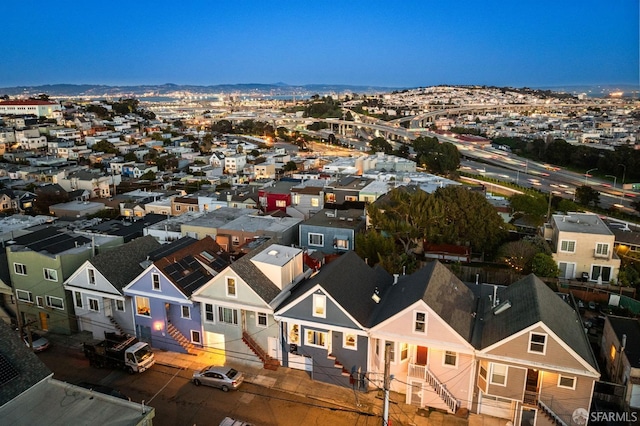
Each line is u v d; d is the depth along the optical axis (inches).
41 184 4195.4
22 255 1398.9
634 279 1633.9
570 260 1694.1
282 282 1219.2
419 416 981.8
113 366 1184.2
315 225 1870.1
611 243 1641.2
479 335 994.1
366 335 1029.2
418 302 965.8
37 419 737.0
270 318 1148.5
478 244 1845.5
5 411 746.2
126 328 1321.4
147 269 1239.5
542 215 2406.5
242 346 1187.9
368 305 1105.4
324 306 1058.1
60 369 1189.1
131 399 1049.5
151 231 2011.6
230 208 2354.8
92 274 1321.4
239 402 1036.5
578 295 1545.3
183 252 1357.0
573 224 1774.1
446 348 957.2
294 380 1112.2
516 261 1669.5
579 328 1021.2
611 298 1501.0
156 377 1141.7
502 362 921.5
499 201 2864.2
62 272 1362.0
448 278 1134.4
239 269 1165.1
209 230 1916.8
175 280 1229.7
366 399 1040.8
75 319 1387.8
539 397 917.8
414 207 1825.8
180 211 2898.6
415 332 983.6
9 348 814.5
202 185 4399.6
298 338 1120.8
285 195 2524.6
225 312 1187.3
